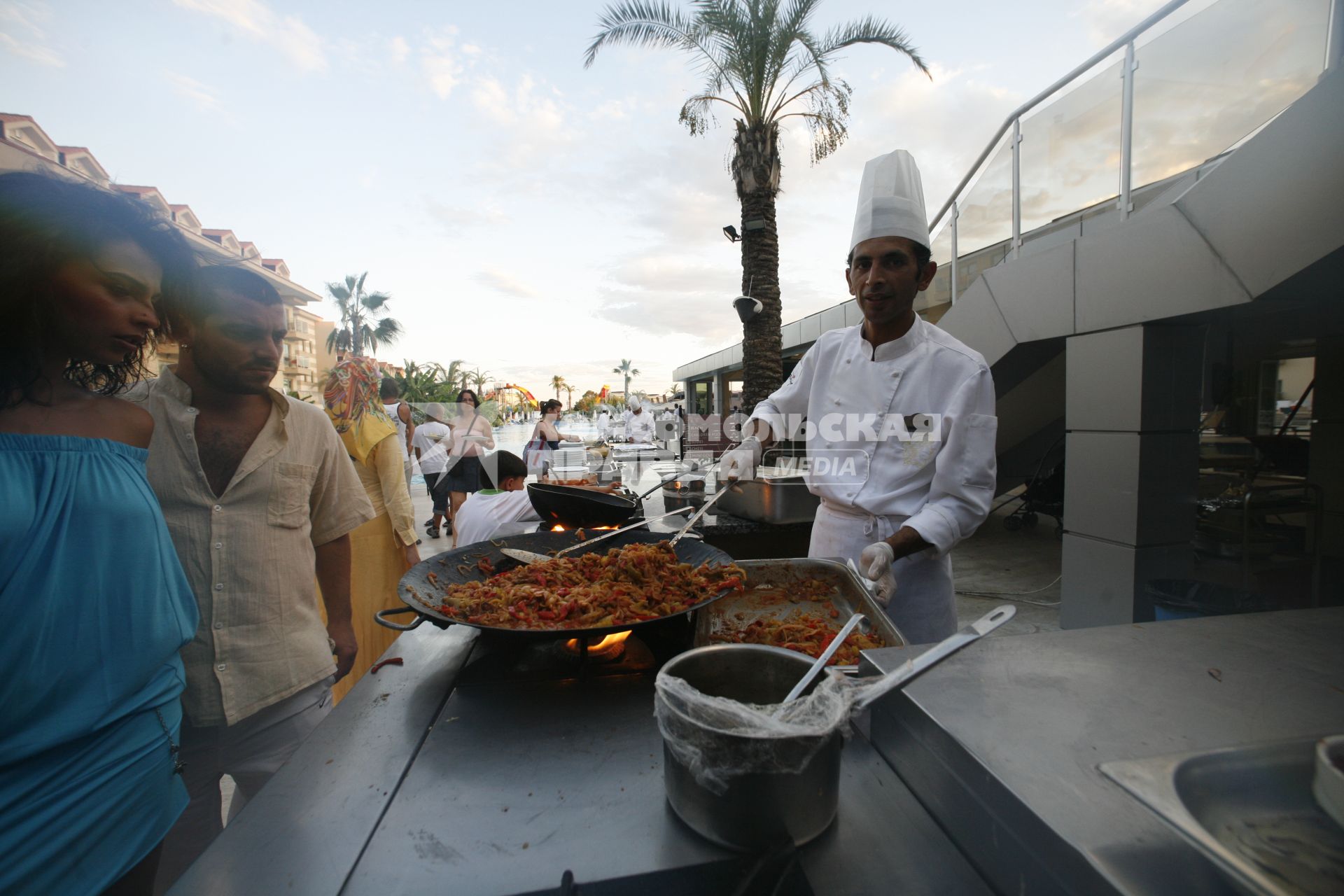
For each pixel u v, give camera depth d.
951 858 0.63
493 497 2.70
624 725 0.94
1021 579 4.90
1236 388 6.59
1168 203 3.12
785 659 0.85
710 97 6.64
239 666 1.44
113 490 1.00
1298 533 4.61
